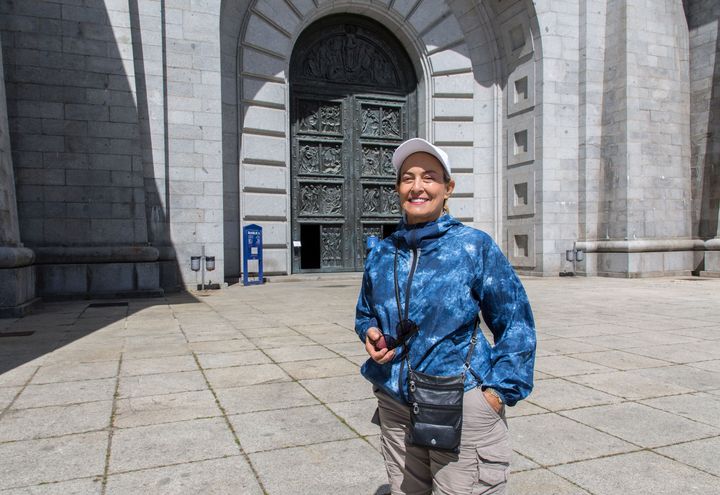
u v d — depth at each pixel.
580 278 17.94
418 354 1.91
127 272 13.20
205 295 13.71
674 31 18.92
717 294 13.24
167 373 5.81
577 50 18.75
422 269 1.99
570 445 3.86
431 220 2.11
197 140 15.21
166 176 14.88
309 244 25.53
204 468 3.48
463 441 1.88
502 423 1.95
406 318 1.94
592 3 18.59
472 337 1.98
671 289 14.46
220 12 15.83
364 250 19.88
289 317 9.71
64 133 12.93
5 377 5.66
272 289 15.09
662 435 4.04
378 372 2.01
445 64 19.64
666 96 18.69
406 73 20.39
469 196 20.00
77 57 13.06
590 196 18.69
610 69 18.55
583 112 18.67
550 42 18.34
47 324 9.06
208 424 4.27
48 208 12.76
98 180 13.12
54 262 12.67
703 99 18.83
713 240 18.42
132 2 14.41
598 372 5.85
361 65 19.83
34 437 4.01
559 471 3.43
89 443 3.89
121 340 7.61
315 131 19.22
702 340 7.56
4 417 4.44
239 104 17.02
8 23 12.63
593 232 18.75
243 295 13.60
